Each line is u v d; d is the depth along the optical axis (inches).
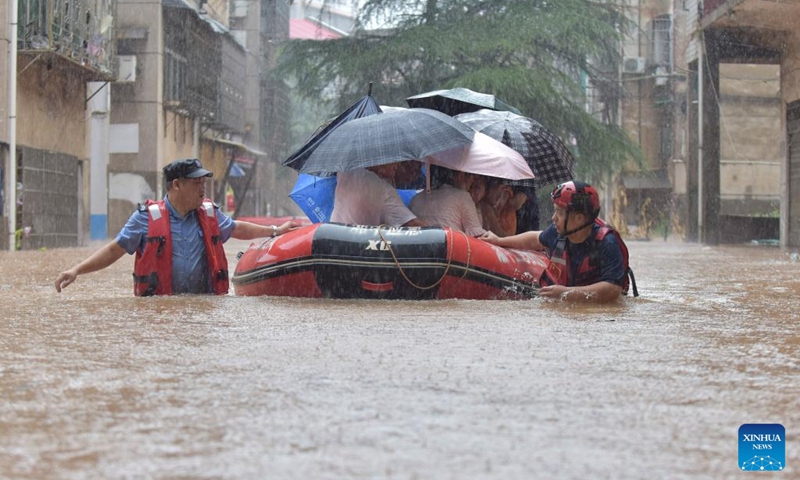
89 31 1061.1
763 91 1449.3
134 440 107.3
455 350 175.2
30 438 108.5
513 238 308.2
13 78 901.8
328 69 1347.2
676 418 119.1
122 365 156.9
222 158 1849.2
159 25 1397.6
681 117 1654.8
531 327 213.0
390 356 167.3
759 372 152.6
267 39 2133.4
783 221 1101.7
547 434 110.5
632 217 1695.4
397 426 113.8
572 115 1277.1
